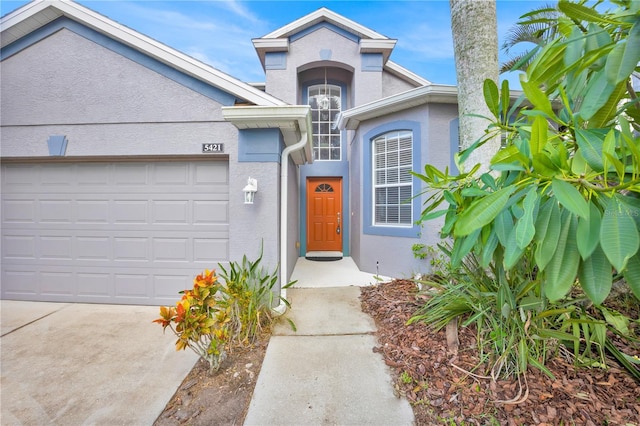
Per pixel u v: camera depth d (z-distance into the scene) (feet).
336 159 28.78
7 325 12.36
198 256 14.32
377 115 20.25
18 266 14.99
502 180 6.79
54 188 14.76
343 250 27.30
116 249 14.60
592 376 7.54
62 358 9.96
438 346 9.35
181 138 13.74
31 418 7.34
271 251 13.50
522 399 6.98
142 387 8.47
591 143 4.30
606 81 4.69
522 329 7.99
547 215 4.47
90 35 13.87
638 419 6.29
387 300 13.96
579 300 8.12
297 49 27.84
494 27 12.05
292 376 8.69
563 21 6.19
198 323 8.55
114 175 14.56
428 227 17.56
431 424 6.76
